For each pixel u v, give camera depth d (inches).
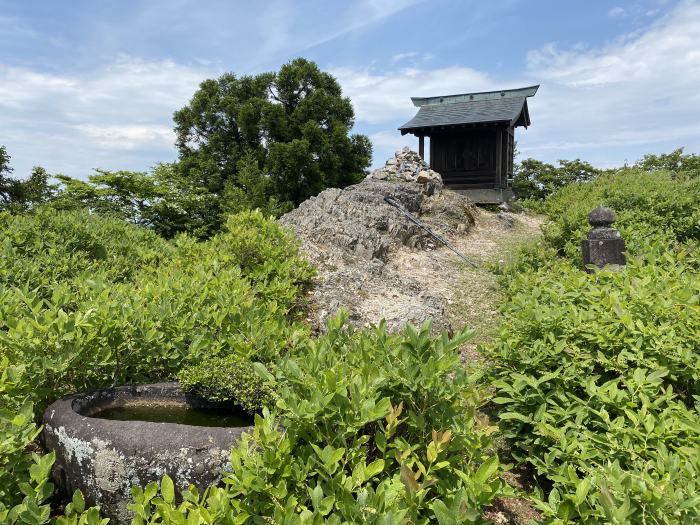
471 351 246.2
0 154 581.0
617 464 98.0
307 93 1000.9
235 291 187.0
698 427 104.6
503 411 153.6
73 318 139.9
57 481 118.6
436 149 766.5
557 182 1004.6
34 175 628.7
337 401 98.9
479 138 741.3
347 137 948.0
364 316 243.8
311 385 102.1
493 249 472.1
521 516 134.5
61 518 90.9
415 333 116.9
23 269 225.1
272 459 92.4
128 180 657.0
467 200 623.2
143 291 184.4
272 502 92.4
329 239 347.3
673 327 140.9
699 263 244.7
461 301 322.7
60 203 612.1
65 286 191.6
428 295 295.1
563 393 135.0
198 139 992.9
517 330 165.9
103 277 215.0
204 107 967.0
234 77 997.8
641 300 154.1
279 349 148.3
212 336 156.9
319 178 896.3
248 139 941.8
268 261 248.2
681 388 144.0
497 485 98.7
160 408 135.9
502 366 162.7
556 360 146.7
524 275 265.3
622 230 320.5
